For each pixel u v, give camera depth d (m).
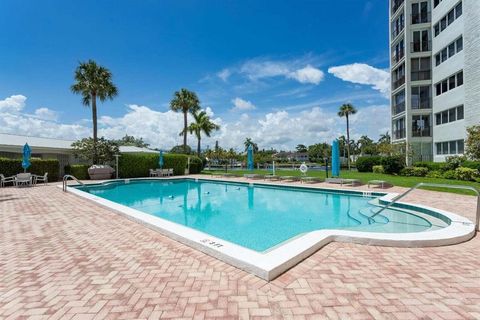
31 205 8.98
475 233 5.20
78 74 22.27
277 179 18.17
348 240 4.66
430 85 22.34
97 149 21.11
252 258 3.62
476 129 15.08
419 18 22.81
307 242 4.29
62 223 6.37
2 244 4.73
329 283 3.12
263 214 9.09
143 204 11.42
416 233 4.79
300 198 11.99
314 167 44.59
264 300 2.75
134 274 3.43
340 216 8.59
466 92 17.61
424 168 18.88
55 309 2.61
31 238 5.11
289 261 3.57
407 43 22.98
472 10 16.94
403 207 8.38
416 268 3.54
